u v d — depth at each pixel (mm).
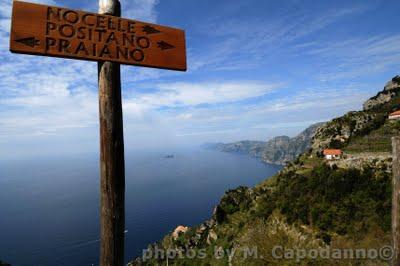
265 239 36625
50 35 3174
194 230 95062
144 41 3588
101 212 3332
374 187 45094
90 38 3326
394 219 5074
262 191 75000
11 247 163500
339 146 87125
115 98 3416
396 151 5059
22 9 3111
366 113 101938
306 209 46938
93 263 135875
